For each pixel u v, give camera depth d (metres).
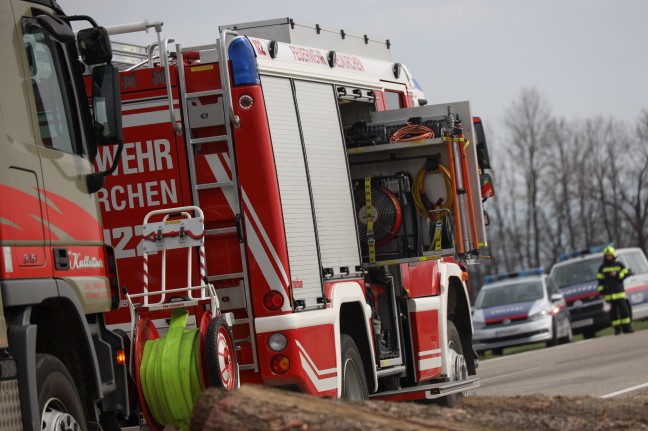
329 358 16.41
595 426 11.66
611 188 117.38
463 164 19.19
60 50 12.77
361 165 19.45
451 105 19.47
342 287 17.14
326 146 17.45
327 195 17.20
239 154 15.94
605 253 48.81
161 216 16.03
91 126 13.12
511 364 36.97
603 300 51.09
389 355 19.14
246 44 15.98
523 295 48.91
